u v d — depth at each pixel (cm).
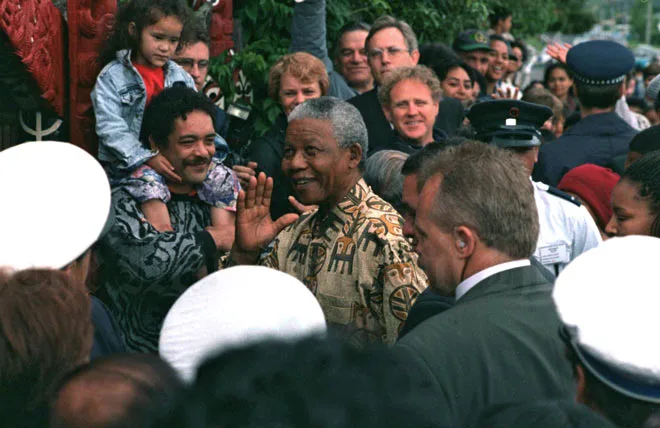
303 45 783
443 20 1237
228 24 765
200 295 227
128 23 517
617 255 209
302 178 411
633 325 196
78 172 310
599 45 685
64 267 296
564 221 461
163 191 450
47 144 318
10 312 218
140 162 452
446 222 280
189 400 138
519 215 278
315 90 666
